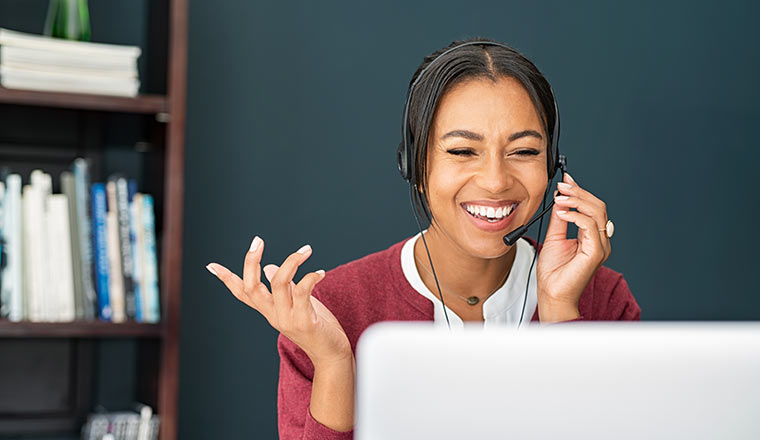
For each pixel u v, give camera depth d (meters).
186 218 2.44
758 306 2.90
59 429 2.29
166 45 2.07
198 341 2.43
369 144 2.60
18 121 2.13
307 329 0.89
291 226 2.52
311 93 2.56
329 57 2.58
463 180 1.08
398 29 2.64
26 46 1.93
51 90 1.95
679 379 0.42
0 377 2.25
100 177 2.32
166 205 2.00
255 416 2.46
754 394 0.42
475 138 1.06
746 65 2.95
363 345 0.43
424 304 1.24
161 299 2.05
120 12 2.39
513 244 1.17
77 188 2.02
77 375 2.31
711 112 2.90
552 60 2.76
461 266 1.21
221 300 2.45
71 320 1.96
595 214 1.17
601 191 2.78
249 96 2.51
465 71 1.08
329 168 2.56
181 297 2.42
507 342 0.42
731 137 2.91
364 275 1.27
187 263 2.43
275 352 2.48
